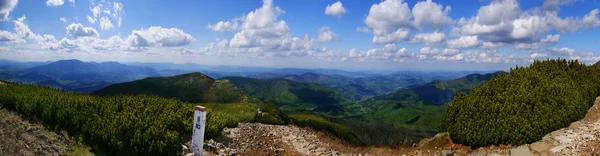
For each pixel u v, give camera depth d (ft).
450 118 54.39
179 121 54.54
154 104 63.67
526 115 46.83
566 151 37.22
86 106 54.19
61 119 47.96
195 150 44.73
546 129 44.47
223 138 57.67
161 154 43.98
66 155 39.75
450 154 45.85
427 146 52.29
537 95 51.34
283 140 63.46
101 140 45.14
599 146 36.27
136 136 44.34
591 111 53.01
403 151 52.11
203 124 44.39
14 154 34.35
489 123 46.52
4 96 54.95
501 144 44.68
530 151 39.99
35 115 49.88
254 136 63.36
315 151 55.42
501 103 51.52
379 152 54.19
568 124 48.21
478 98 54.49
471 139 47.14
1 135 37.32
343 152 55.88
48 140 41.93
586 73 68.03
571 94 53.62
